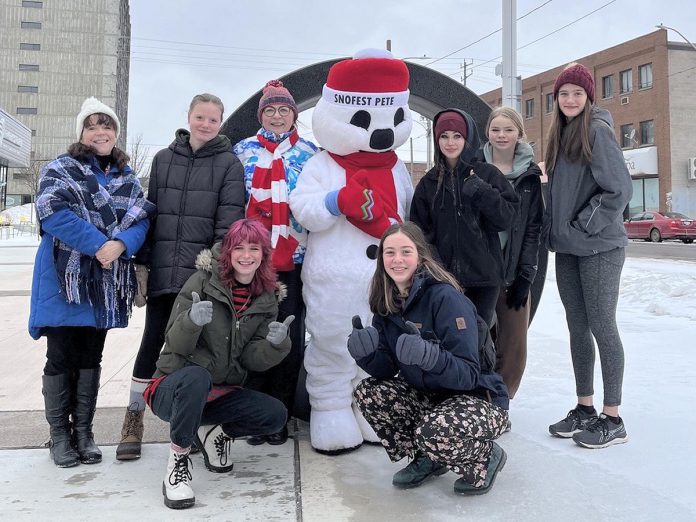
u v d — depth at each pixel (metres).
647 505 2.35
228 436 2.80
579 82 3.04
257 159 3.41
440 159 3.12
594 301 3.10
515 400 3.83
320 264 3.17
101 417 3.60
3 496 2.50
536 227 3.24
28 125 66.56
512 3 8.22
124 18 74.94
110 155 3.06
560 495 2.46
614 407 3.05
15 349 5.43
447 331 2.43
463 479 2.47
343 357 3.10
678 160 29.70
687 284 8.22
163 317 3.12
